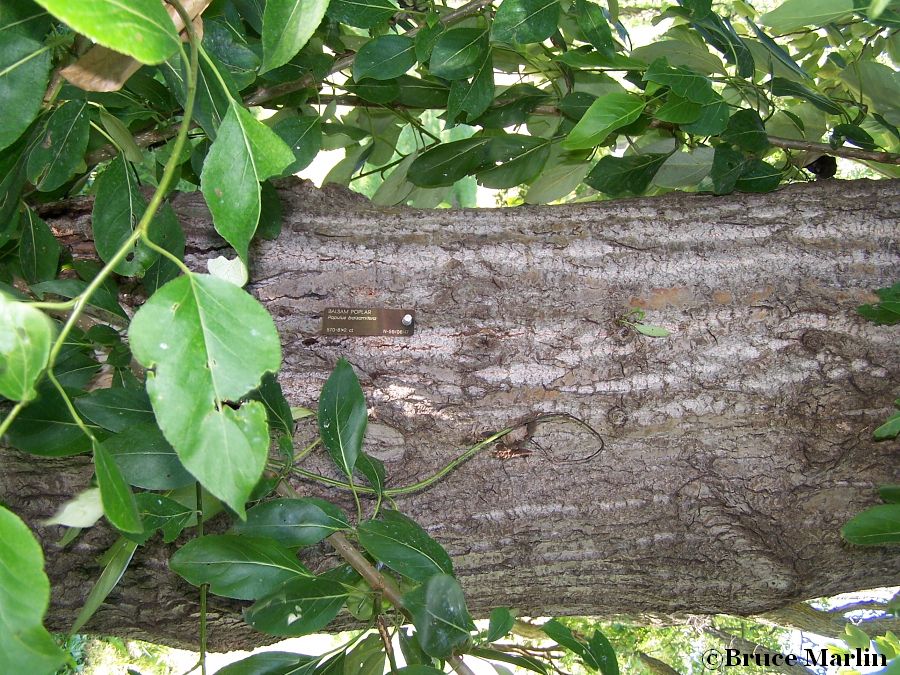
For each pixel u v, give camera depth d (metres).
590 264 0.82
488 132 1.07
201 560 0.62
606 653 0.63
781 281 0.81
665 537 0.81
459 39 0.74
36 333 0.35
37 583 0.35
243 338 0.40
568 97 0.90
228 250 0.81
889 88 0.97
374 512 0.71
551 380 0.80
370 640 0.73
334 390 0.69
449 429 0.80
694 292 0.81
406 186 1.12
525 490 0.80
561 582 0.84
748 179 0.85
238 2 0.71
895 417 0.69
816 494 0.80
